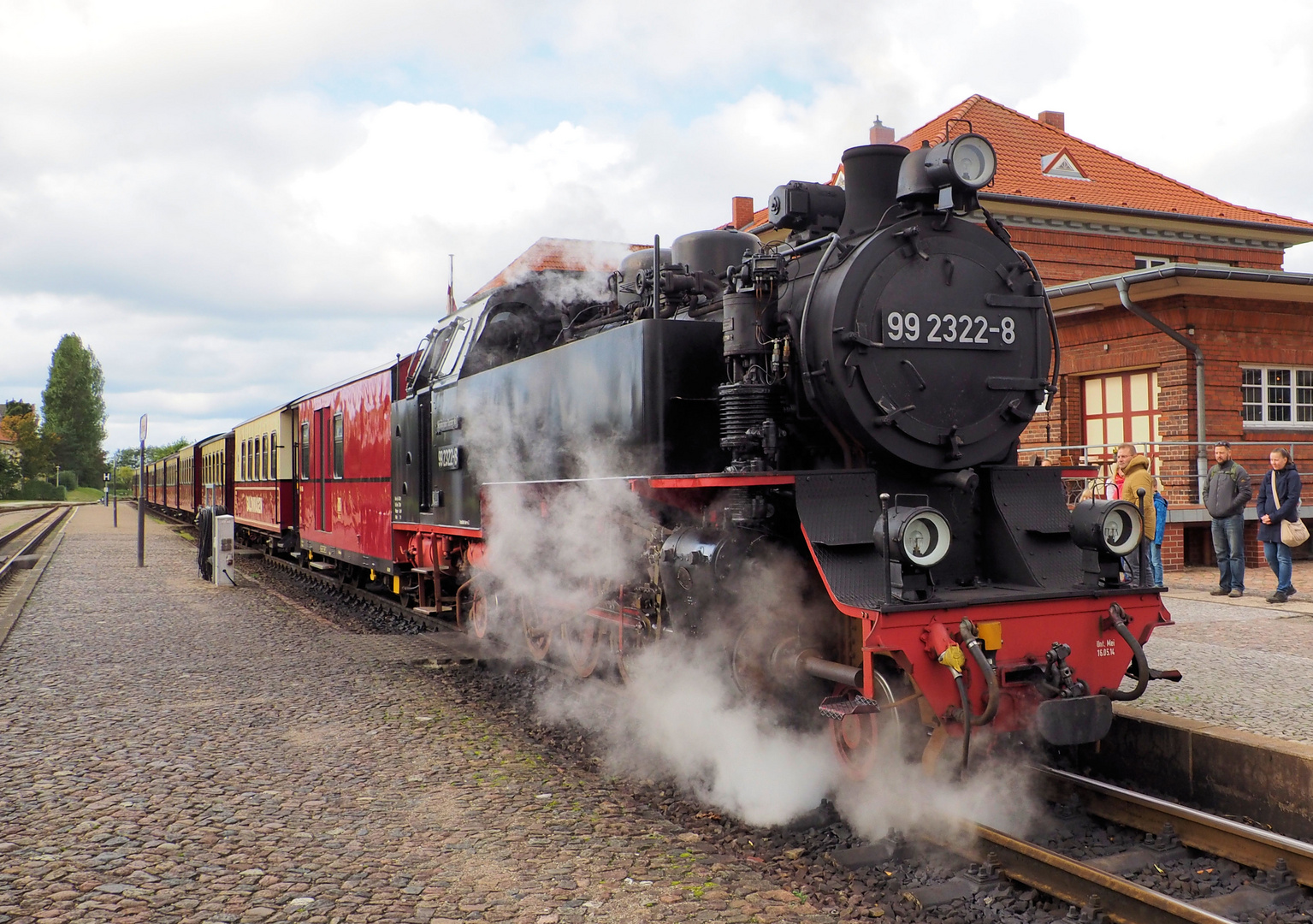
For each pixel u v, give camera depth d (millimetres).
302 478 16891
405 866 4016
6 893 3729
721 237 7320
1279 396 14742
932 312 5336
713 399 6020
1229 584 10891
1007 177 21062
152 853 4148
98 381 131000
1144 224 21031
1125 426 15055
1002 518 5410
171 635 9875
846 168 5758
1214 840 4285
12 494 100625
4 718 6445
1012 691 4703
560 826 4500
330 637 9680
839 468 5551
